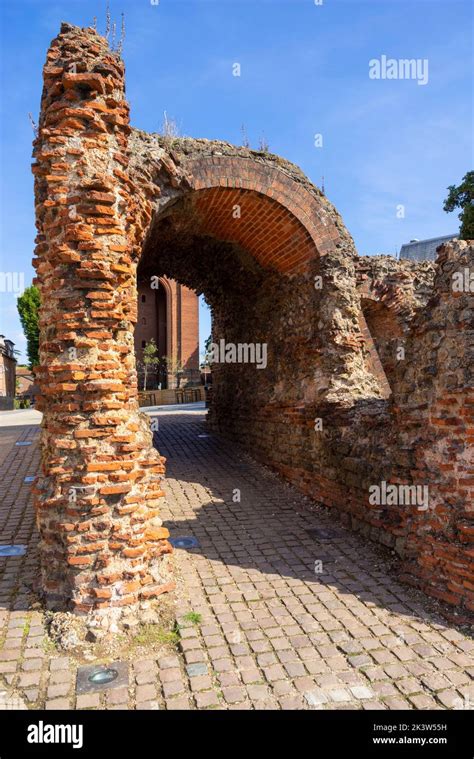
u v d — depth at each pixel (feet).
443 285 18.19
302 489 29.32
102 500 15.65
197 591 17.51
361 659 13.78
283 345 32.48
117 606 15.28
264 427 35.58
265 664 13.50
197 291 46.14
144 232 22.09
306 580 18.51
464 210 57.62
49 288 16.62
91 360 16.06
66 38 17.06
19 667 13.21
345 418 25.16
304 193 27.58
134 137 22.26
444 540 17.26
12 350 144.15
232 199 26.99
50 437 16.37
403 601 17.02
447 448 17.56
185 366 127.75
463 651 14.25
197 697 12.21
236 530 23.62
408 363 19.83
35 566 18.88
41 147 16.98
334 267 27.73
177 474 33.68
